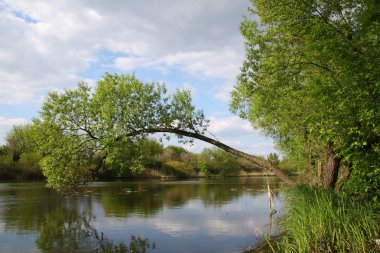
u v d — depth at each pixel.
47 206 25.59
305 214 9.98
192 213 22.69
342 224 8.84
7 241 15.29
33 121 15.01
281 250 10.30
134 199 30.52
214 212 23.06
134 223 19.27
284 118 16.83
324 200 9.79
